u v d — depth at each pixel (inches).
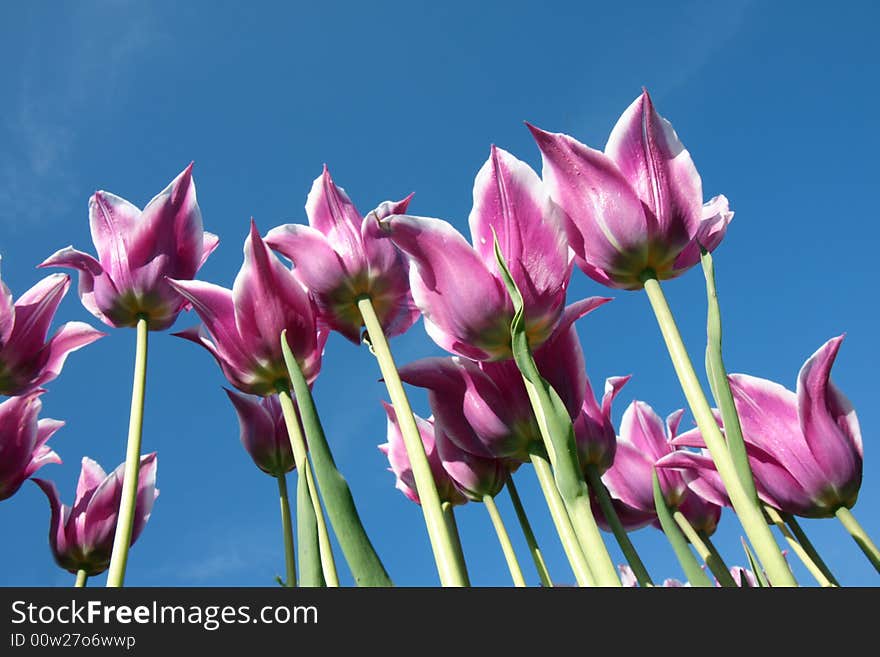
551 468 33.4
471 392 33.9
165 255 35.8
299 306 33.6
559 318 32.8
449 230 32.4
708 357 31.0
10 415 37.3
